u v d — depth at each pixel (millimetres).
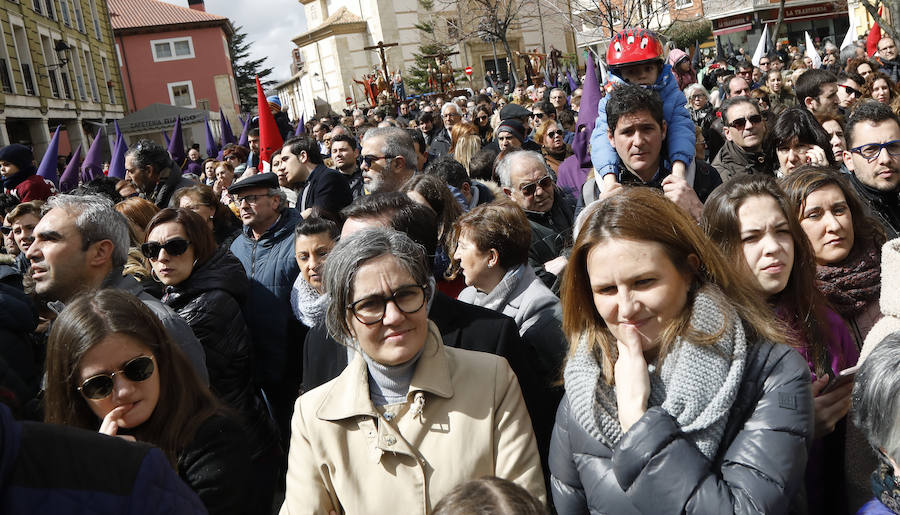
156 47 54906
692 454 1769
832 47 16484
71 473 1478
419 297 2270
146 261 4301
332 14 59938
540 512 1635
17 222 5164
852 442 2107
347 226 3219
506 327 2734
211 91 56156
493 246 3094
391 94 28141
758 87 10195
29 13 27906
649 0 19188
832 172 2920
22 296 3867
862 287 2818
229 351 3613
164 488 1569
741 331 1921
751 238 2467
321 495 2285
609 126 3705
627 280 1942
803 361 1928
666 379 1918
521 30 53094
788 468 1772
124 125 30531
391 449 2225
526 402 2697
